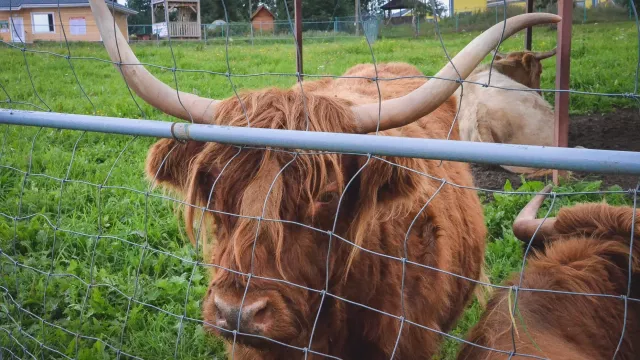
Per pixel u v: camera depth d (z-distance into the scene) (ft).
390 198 8.89
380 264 9.58
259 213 7.78
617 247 9.14
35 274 15.31
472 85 29.12
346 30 77.66
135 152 26.68
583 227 9.75
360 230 8.67
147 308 14.89
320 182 8.18
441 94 7.95
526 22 7.97
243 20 82.64
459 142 5.98
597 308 8.55
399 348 9.91
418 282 10.19
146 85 8.68
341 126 8.41
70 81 49.01
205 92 39.75
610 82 41.22
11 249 16.83
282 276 7.89
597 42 60.75
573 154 5.46
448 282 10.92
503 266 16.35
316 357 9.46
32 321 14.07
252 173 8.05
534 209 11.15
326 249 8.64
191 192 8.59
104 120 8.03
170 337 13.80
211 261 9.20
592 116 34.73
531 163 5.63
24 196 20.40
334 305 9.23
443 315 11.24
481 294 14.23
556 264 8.99
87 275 15.87
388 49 63.00
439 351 11.57
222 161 8.24
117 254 17.08
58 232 17.61
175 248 17.52
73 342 12.87
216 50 69.26
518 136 26.71
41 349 11.30
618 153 5.32
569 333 8.11
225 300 7.73
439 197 11.10
